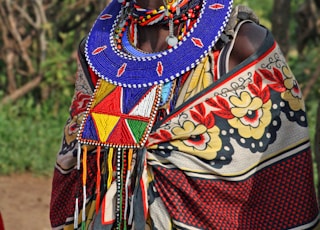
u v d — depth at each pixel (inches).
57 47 617.6
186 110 215.9
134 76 219.9
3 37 607.2
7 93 614.9
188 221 216.5
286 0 530.3
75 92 239.0
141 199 217.2
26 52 611.8
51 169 497.0
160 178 217.6
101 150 224.5
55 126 559.2
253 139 215.0
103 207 221.1
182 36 219.3
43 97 597.0
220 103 214.8
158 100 217.2
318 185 284.5
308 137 220.1
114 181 221.1
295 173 218.1
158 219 218.4
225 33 218.8
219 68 216.2
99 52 228.4
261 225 218.8
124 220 220.4
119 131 218.5
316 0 595.8
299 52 617.0
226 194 216.7
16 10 610.2
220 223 216.8
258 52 216.4
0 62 619.2
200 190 215.9
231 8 220.1
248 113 214.8
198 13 220.7
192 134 214.7
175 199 216.5
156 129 217.0
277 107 216.8
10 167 495.5
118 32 229.6
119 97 220.5
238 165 215.0
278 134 216.8
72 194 235.5
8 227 406.6
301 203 218.2
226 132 214.5
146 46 225.6
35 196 456.1
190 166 215.0
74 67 600.4
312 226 219.3
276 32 532.7
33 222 415.8
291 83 219.5
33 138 526.3
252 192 218.2
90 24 619.8
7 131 526.6
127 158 219.1
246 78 215.5
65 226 234.2
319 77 587.5
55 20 624.4
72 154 233.9
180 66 216.4
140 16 222.8
